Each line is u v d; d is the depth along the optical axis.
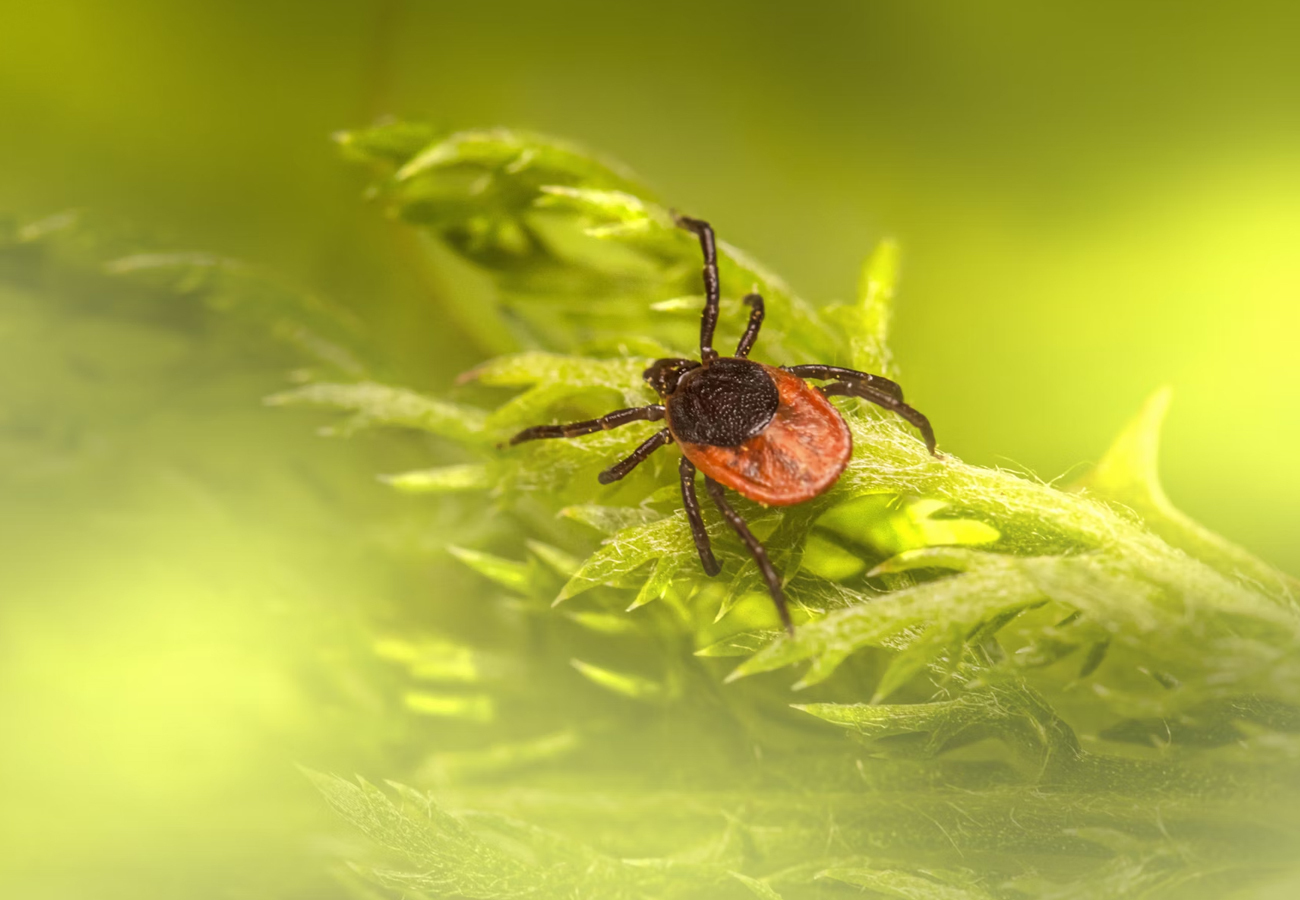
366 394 0.05
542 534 0.05
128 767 0.05
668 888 0.05
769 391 0.05
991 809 0.05
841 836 0.05
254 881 0.05
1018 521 0.05
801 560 0.05
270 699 0.05
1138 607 0.05
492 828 0.05
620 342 0.05
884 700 0.05
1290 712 0.05
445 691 0.05
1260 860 0.05
